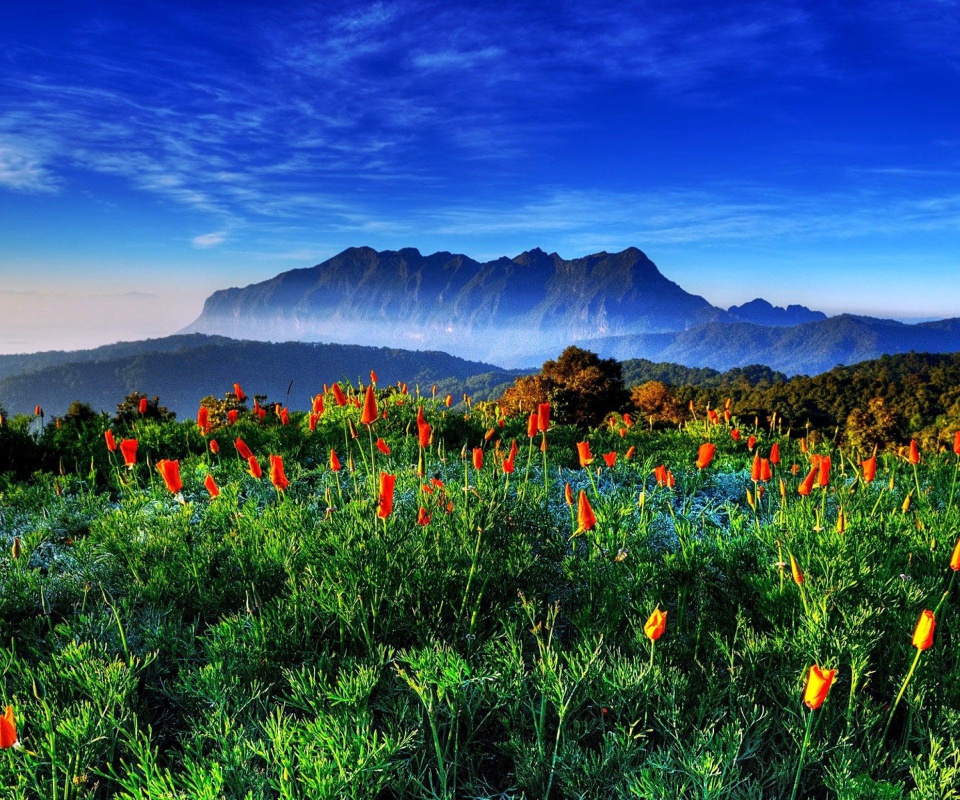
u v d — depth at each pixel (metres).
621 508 5.09
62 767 2.52
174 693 3.19
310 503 6.17
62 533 5.94
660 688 2.88
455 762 2.68
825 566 3.80
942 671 3.18
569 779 2.61
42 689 3.05
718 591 4.04
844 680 3.08
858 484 6.43
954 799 2.38
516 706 2.96
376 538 4.02
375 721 3.04
